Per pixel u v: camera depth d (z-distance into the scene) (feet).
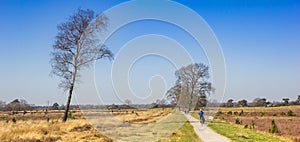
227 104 355.77
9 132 60.34
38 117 136.05
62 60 105.81
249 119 157.38
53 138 57.21
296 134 84.64
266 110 262.67
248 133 79.00
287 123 128.36
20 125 85.10
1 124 91.45
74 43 106.93
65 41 106.22
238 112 229.86
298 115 190.08
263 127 107.04
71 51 107.55
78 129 76.07
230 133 76.89
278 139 68.33
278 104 353.72
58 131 70.08
